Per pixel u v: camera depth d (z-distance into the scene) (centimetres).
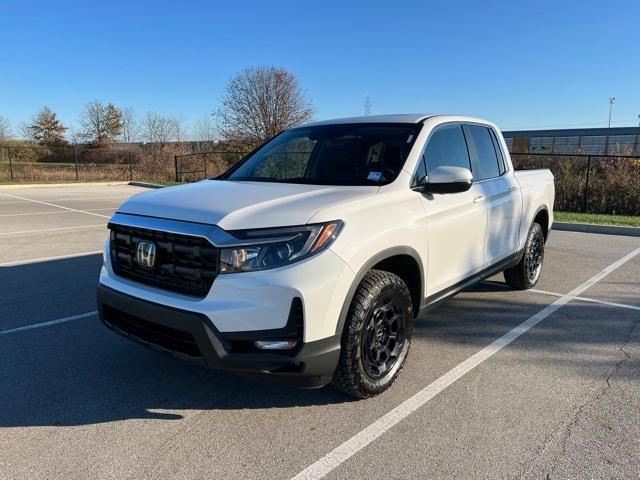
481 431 304
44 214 1359
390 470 269
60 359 411
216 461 278
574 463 273
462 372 386
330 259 290
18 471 268
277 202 313
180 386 366
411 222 350
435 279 390
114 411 331
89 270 705
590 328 480
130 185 2752
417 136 398
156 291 311
